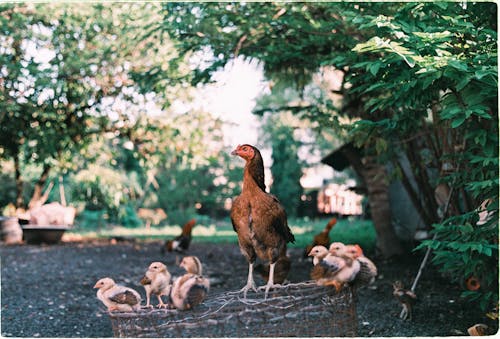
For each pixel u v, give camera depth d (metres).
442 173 3.47
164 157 7.46
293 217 11.88
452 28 2.35
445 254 2.61
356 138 3.54
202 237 8.10
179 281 2.21
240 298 2.37
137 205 11.27
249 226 2.39
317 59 3.69
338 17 3.34
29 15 5.57
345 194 11.43
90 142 7.07
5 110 5.86
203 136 6.82
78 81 5.96
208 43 3.78
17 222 7.21
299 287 2.35
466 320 3.00
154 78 4.46
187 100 6.05
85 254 5.91
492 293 2.69
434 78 2.23
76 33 5.78
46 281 4.29
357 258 2.41
